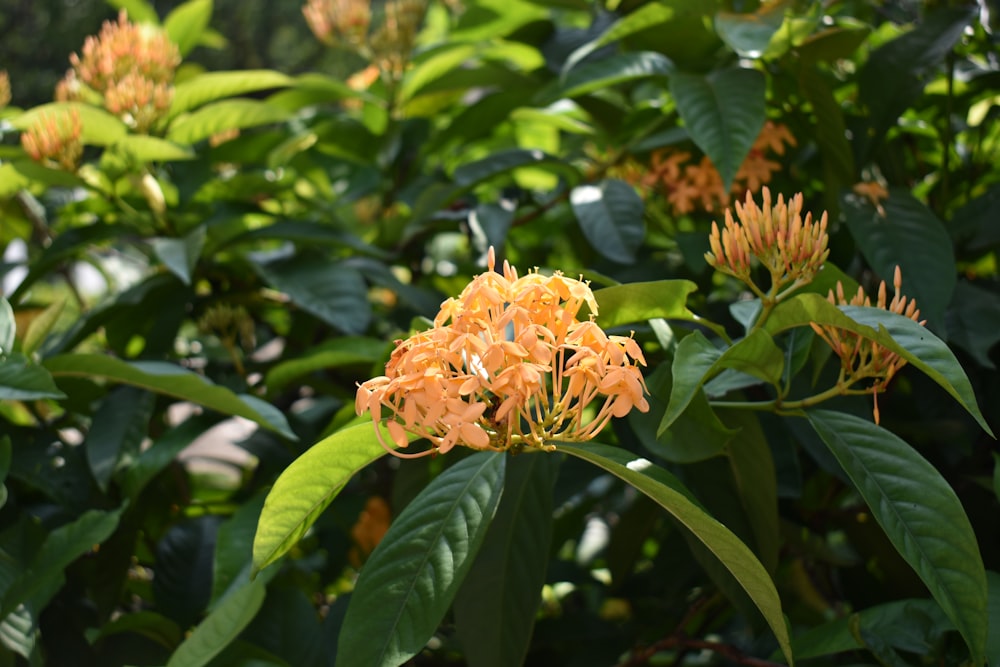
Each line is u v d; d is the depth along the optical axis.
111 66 0.98
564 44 1.12
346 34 1.24
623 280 0.96
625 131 1.03
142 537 0.95
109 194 0.97
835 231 0.90
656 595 0.96
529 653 0.95
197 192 1.02
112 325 1.00
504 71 1.07
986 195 0.91
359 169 1.22
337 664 0.66
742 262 0.69
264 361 0.97
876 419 0.69
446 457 0.80
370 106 1.13
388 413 0.74
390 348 0.80
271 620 0.81
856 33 0.87
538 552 0.75
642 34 0.95
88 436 0.86
